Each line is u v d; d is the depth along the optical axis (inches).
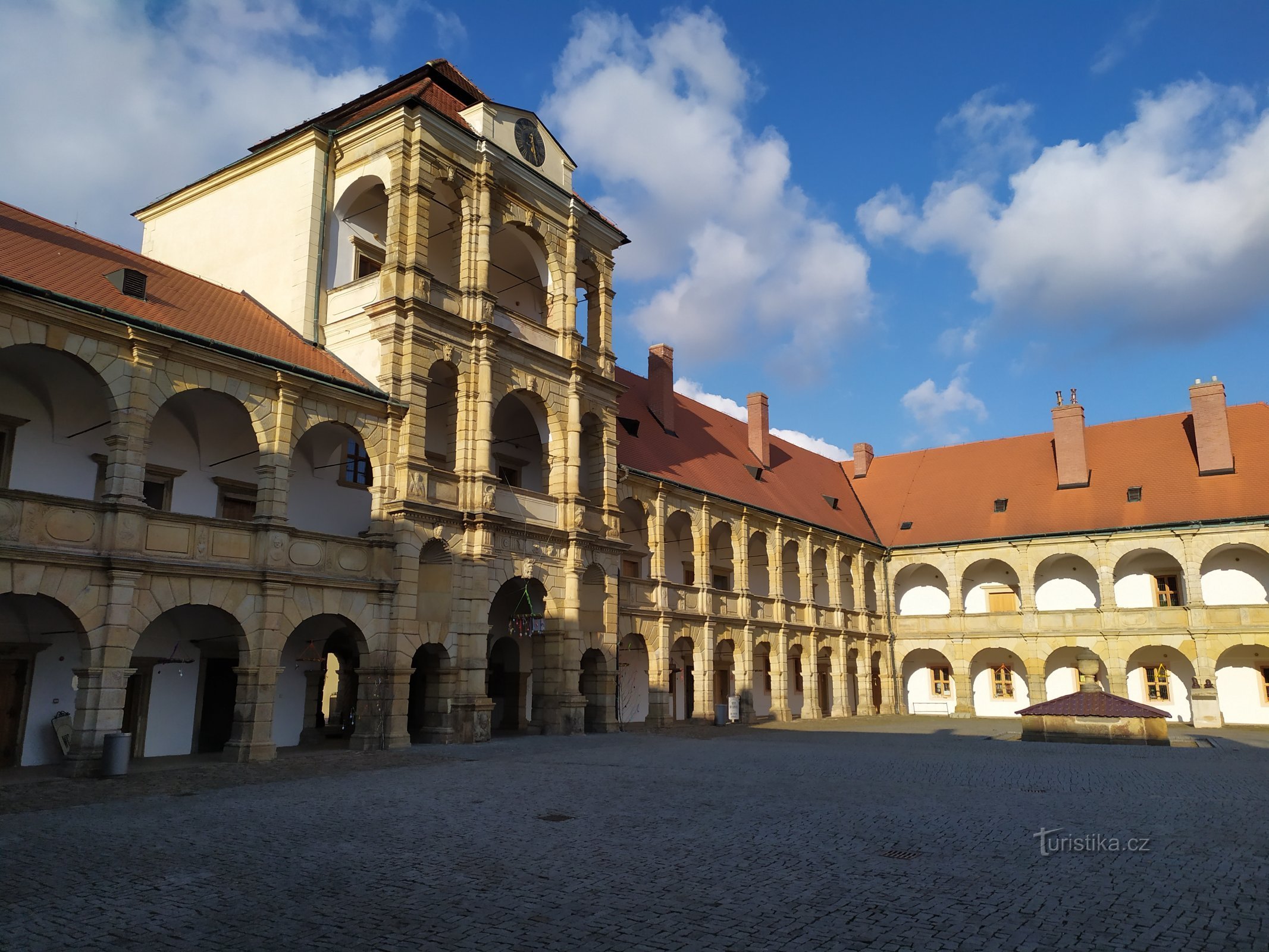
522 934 339.6
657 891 398.3
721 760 930.1
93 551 798.5
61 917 358.6
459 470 1143.6
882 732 1441.9
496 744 1075.9
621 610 1421.0
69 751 775.7
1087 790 715.4
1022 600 2015.3
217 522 893.8
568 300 1341.0
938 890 400.2
